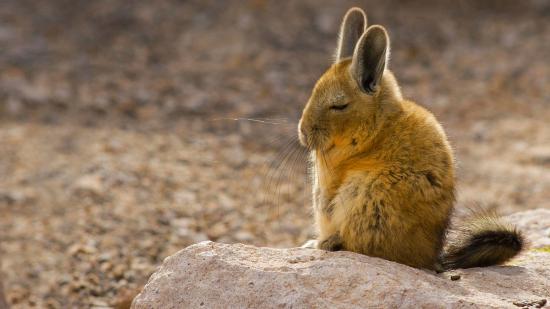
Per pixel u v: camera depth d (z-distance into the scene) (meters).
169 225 24.77
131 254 22.81
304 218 25.94
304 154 29.69
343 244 13.05
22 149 30.70
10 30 41.03
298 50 40.97
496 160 31.86
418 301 11.03
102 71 38.25
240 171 29.66
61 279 21.67
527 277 12.73
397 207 12.61
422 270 12.64
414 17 45.59
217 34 42.00
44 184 27.66
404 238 12.70
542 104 37.56
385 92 13.42
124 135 32.50
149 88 37.00
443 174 12.84
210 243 12.55
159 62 39.47
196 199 26.81
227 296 11.62
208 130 33.62
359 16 15.23
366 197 12.71
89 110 34.88
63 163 29.39
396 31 43.97
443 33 44.41
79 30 41.69
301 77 38.50
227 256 12.20
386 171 12.74
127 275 21.67
